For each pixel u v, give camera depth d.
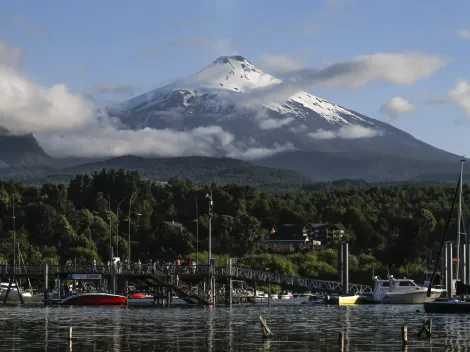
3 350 81.81
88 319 116.94
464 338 91.75
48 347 84.00
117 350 82.00
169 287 158.00
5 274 158.00
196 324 109.00
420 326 107.25
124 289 159.50
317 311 140.50
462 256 166.88
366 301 171.00
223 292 174.75
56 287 171.00
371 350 81.88
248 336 93.81
